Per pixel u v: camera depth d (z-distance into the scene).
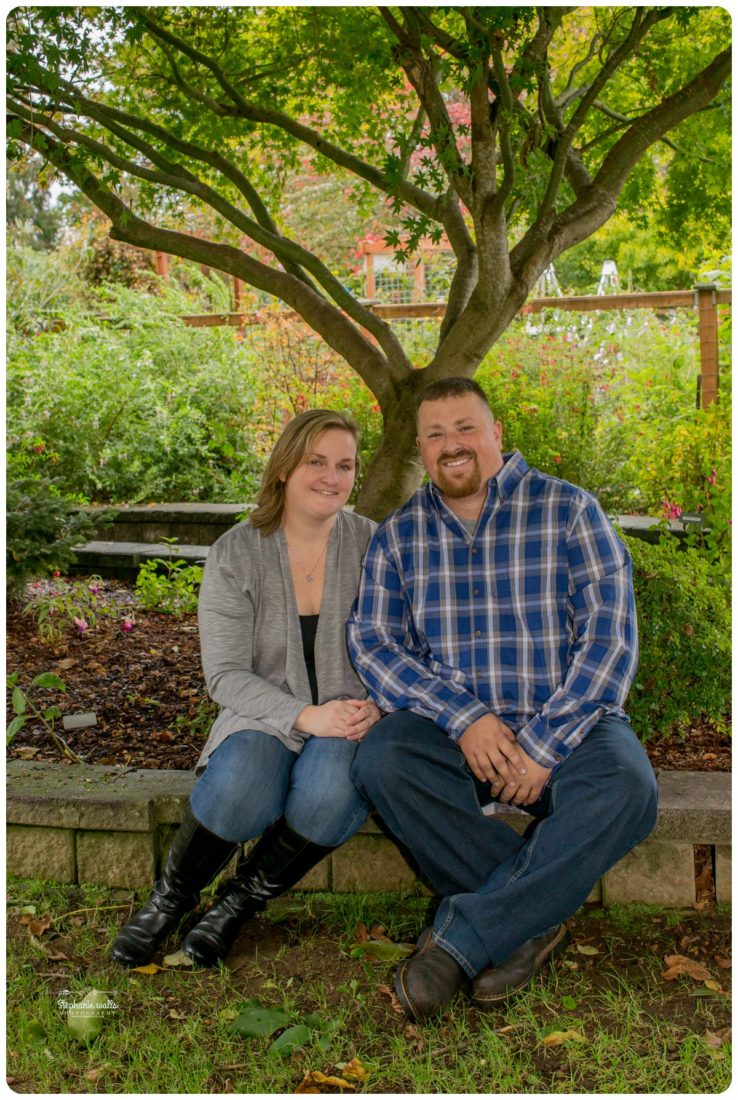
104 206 3.57
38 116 3.35
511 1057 2.19
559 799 2.38
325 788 2.47
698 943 2.60
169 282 11.11
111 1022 2.34
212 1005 2.39
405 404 3.62
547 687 2.60
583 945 2.61
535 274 3.37
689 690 3.21
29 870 2.94
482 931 2.32
